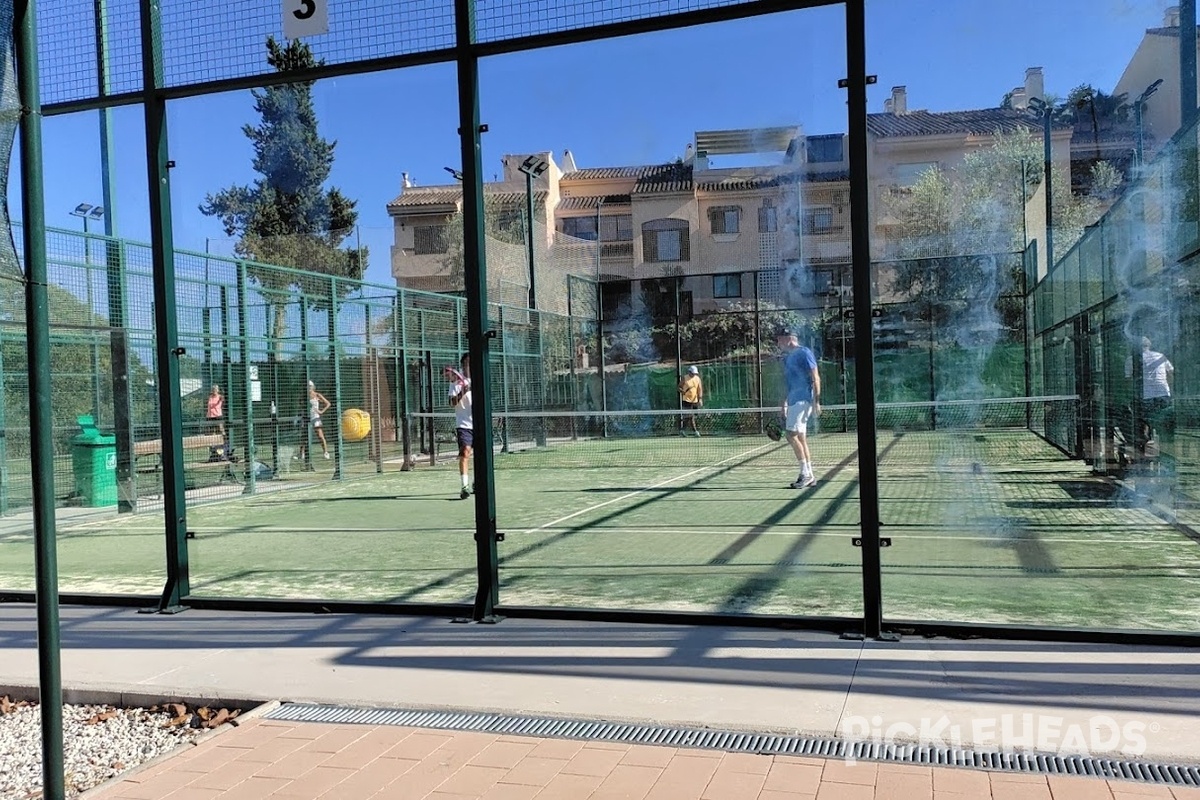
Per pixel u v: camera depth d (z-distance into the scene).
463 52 4.85
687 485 11.60
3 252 2.86
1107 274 9.59
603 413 9.16
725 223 19.28
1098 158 11.41
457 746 3.30
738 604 5.20
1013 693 3.60
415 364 16.45
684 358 19.75
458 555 7.23
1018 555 6.33
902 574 5.82
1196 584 5.37
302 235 21.50
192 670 4.25
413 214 19.69
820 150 16.50
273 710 3.72
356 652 4.46
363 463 15.36
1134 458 8.57
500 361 17.94
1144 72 8.95
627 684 3.86
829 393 16.92
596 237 20.23
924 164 13.43
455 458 17.25
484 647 4.48
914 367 14.93
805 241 17.23
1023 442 14.00
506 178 20.62
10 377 11.03
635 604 5.28
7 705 4.00
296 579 6.37
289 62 5.14
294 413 14.07
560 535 7.84
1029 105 12.12
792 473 12.61
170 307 5.52
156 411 11.83
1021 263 13.99
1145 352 8.20
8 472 10.88
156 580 6.53
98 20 5.46
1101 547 6.55
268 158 21.45
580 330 20.20
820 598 5.28
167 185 5.44
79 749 3.52
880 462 12.86
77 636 4.90
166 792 3.00
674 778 2.98
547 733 3.41
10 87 2.84
